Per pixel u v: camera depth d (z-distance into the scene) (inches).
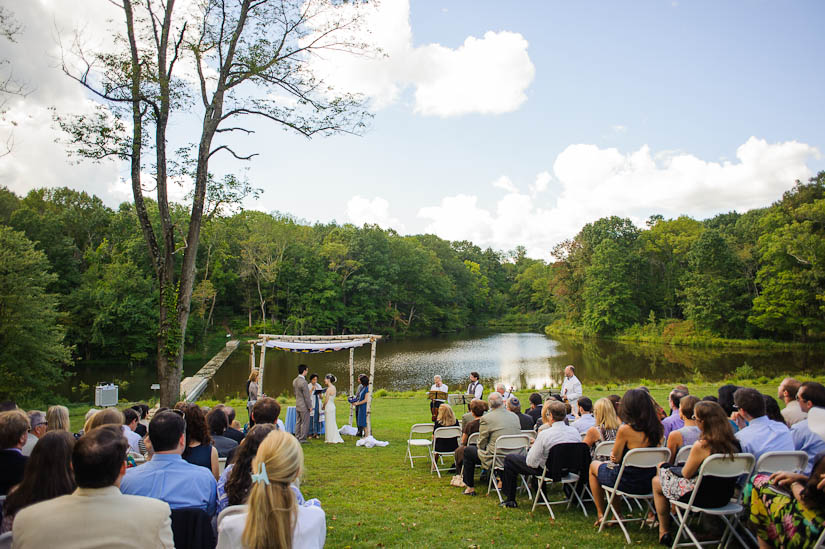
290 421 471.5
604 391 831.1
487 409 309.0
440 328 3221.0
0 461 146.4
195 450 167.8
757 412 183.8
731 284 2130.9
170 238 480.7
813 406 186.7
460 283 3833.7
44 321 955.3
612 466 203.5
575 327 2881.4
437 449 333.4
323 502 261.9
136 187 468.1
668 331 2305.6
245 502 117.6
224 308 2415.1
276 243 2449.6
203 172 484.7
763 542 153.2
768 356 1663.4
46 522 88.8
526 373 1344.7
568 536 197.9
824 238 1844.2
